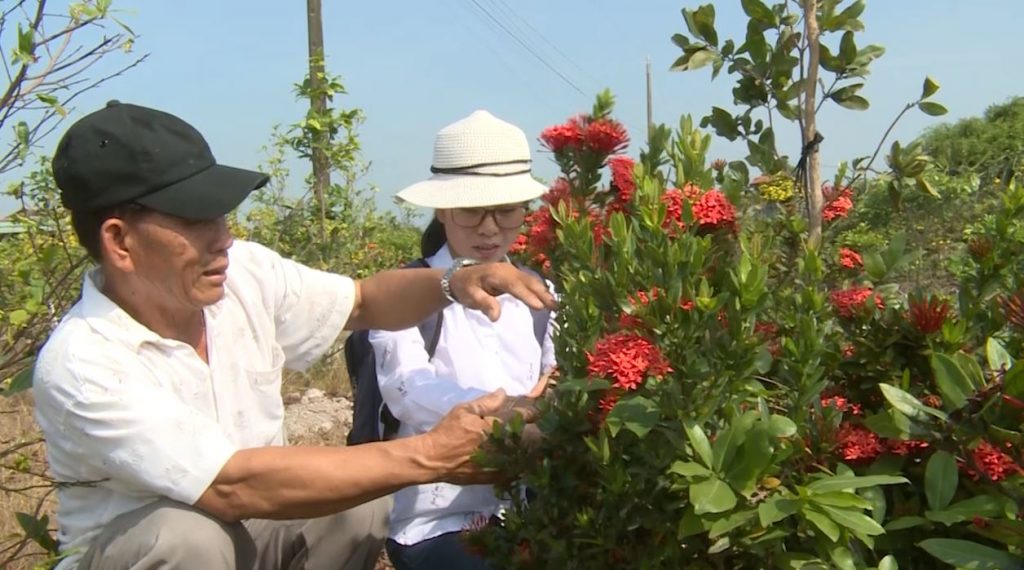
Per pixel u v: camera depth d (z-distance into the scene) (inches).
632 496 78.1
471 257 115.0
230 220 296.8
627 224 92.0
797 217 102.1
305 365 108.0
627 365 72.9
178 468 83.2
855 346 91.3
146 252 84.7
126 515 86.9
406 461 85.5
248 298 99.1
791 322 87.7
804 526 75.9
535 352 115.9
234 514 85.1
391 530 111.7
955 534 83.6
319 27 461.1
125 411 83.3
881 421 81.7
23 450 167.0
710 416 74.9
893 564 75.8
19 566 133.6
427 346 112.2
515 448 84.2
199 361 92.4
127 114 84.9
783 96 104.6
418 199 112.0
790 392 82.0
